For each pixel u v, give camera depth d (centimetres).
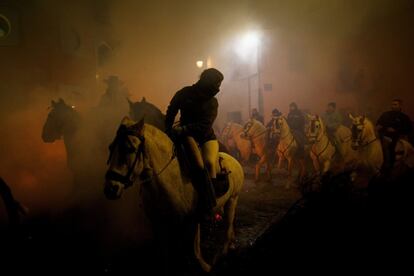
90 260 410
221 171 357
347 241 416
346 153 785
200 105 327
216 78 322
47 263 402
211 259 411
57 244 460
